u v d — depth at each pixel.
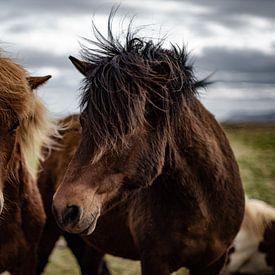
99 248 5.12
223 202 4.30
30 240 4.75
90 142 3.51
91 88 3.56
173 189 4.15
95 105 3.49
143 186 3.68
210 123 4.39
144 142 3.61
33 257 4.81
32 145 4.55
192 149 4.13
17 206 4.61
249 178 11.70
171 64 3.79
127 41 3.88
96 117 3.47
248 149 16.69
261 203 6.50
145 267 4.32
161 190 4.20
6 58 4.30
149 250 4.29
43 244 5.95
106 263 6.40
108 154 3.51
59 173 5.64
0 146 4.00
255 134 22.02
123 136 3.48
